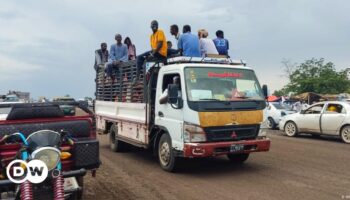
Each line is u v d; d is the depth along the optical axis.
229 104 8.44
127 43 13.27
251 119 8.62
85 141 5.67
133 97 10.59
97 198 6.80
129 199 6.71
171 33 11.45
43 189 4.69
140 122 10.01
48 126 5.89
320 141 15.20
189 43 10.12
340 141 15.20
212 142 8.24
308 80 50.25
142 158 11.02
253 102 8.80
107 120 12.72
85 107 6.50
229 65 9.12
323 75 51.53
